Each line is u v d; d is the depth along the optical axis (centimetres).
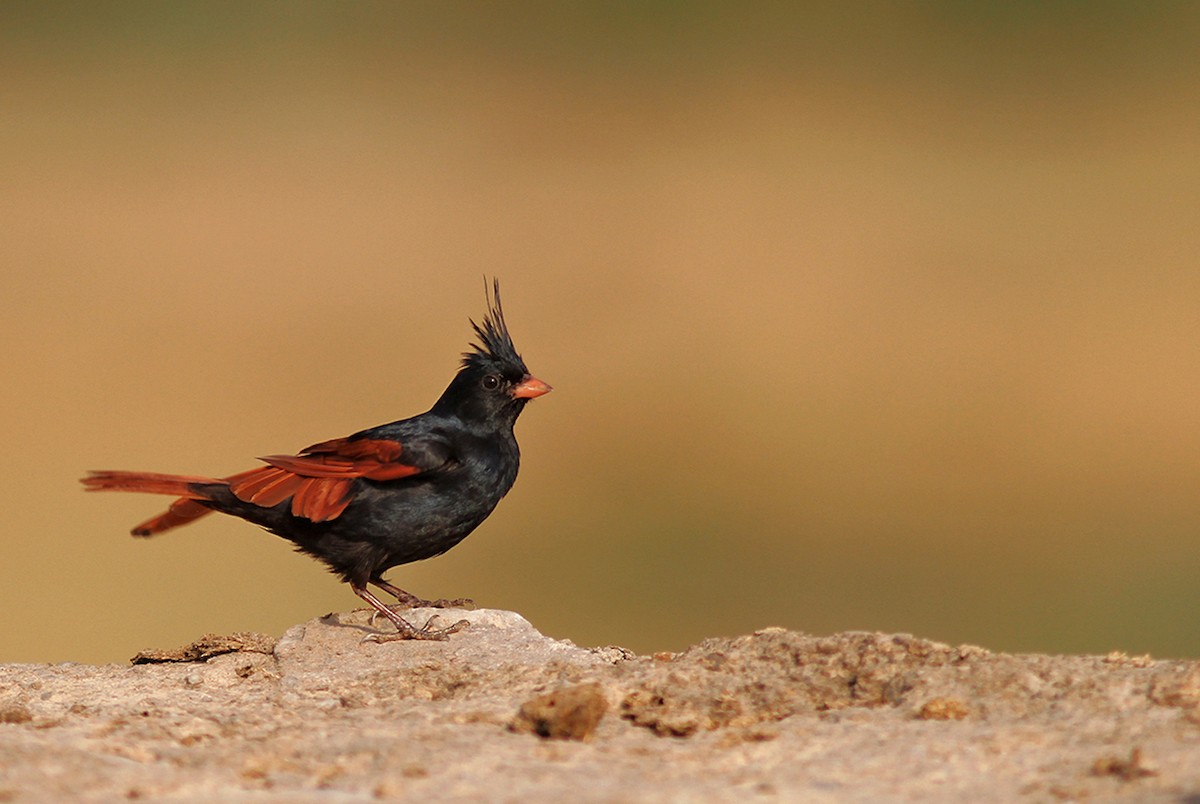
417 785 893
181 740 1026
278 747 995
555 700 1026
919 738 962
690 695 1084
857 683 1083
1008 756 923
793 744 967
